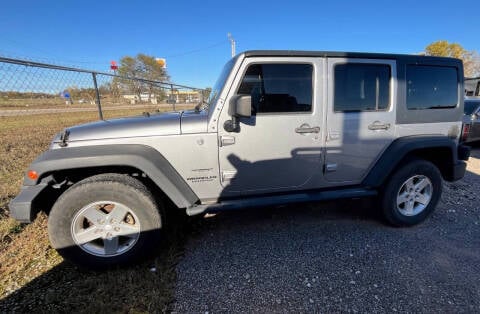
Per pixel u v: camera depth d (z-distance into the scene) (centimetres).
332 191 257
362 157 251
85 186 200
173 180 214
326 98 230
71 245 203
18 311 171
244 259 227
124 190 202
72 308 174
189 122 217
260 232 270
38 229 270
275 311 174
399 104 248
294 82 225
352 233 267
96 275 207
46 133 864
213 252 237
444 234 264
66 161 197
